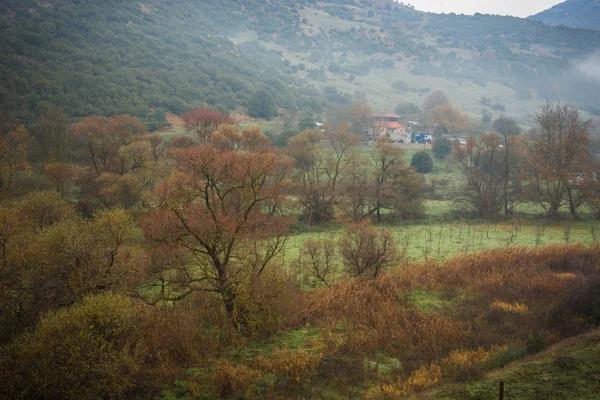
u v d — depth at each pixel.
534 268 32.34
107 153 58.66
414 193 60.53
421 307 27.11
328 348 21.91
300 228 53.09
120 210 25.92
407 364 20.14
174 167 53.25
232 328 22.98
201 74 125.31
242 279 23.47
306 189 55.69
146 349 18.67
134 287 24.22
